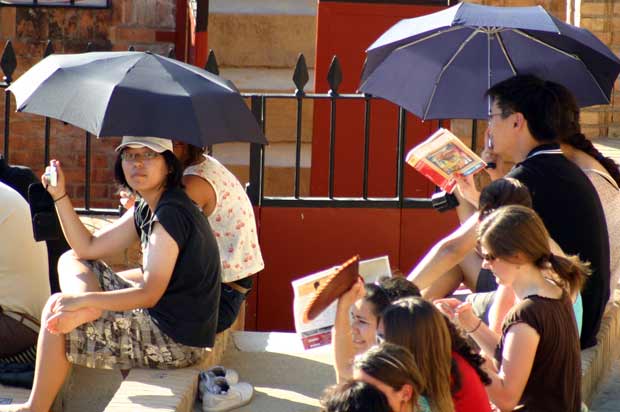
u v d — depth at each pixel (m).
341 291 12.91
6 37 29.03
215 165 17.41
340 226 23.17
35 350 17.23
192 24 27.86
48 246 19.11
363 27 25.30
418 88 19.12
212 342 15.87
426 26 18.31
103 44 29.09
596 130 28.56
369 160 24.98
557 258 13.23
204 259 15.45
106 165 29.38
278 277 23.23
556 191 15.94
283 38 31.14
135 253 21.69
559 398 13.16
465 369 12.28
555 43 18.80
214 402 15.41
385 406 9.79
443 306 13.65
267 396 16.22
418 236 23.28
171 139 15.12
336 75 22.44
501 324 14.44
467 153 17.58
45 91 15.94
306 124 30.11
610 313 18.61
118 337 15.41
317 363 17.69
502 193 14.72
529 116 16.31
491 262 13.23
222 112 15.85
